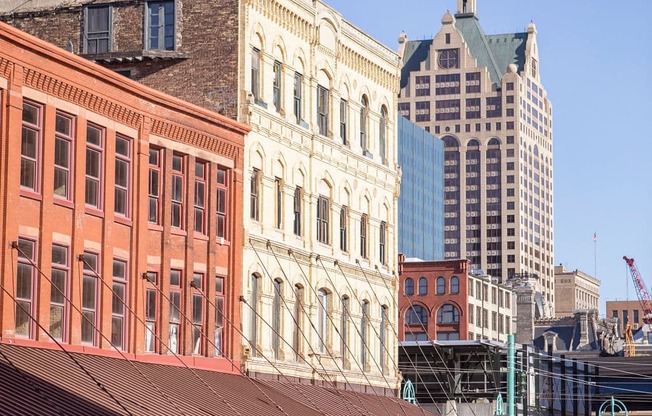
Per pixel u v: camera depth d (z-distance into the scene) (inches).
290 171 3964.1
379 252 4571.9
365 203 4471.0
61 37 3870.6
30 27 3902.6
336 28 4256.9
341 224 4306.1
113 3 3841.0
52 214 2960.1
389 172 4643.2
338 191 4259.4
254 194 3799.2
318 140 4121.6
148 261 3334.2
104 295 3125.0
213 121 3565.5
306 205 4060.0
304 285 4030.5
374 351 4478.3
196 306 3535.9
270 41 3868.1
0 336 2775.6
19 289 2859.3
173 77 3769.7
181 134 3454.7
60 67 2977.4
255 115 3759.8
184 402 2920.8
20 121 2849.4
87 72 3065.9
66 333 2994.6
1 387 2380.7
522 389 5846.5
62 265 3004.4
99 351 3090.6
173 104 3400.6
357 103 4436.5
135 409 2642.7
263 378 3752.5
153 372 3152.1
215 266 3595.0
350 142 4367.6
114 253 3186.5
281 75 3946.9
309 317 3922.2
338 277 4232.3
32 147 2918.3
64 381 2632.9
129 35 3818.9
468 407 5940.0
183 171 3486.7
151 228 3348.9
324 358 4106.8
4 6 3941.9
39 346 2878.9
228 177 3668.8
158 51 3737.7
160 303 3358.8
